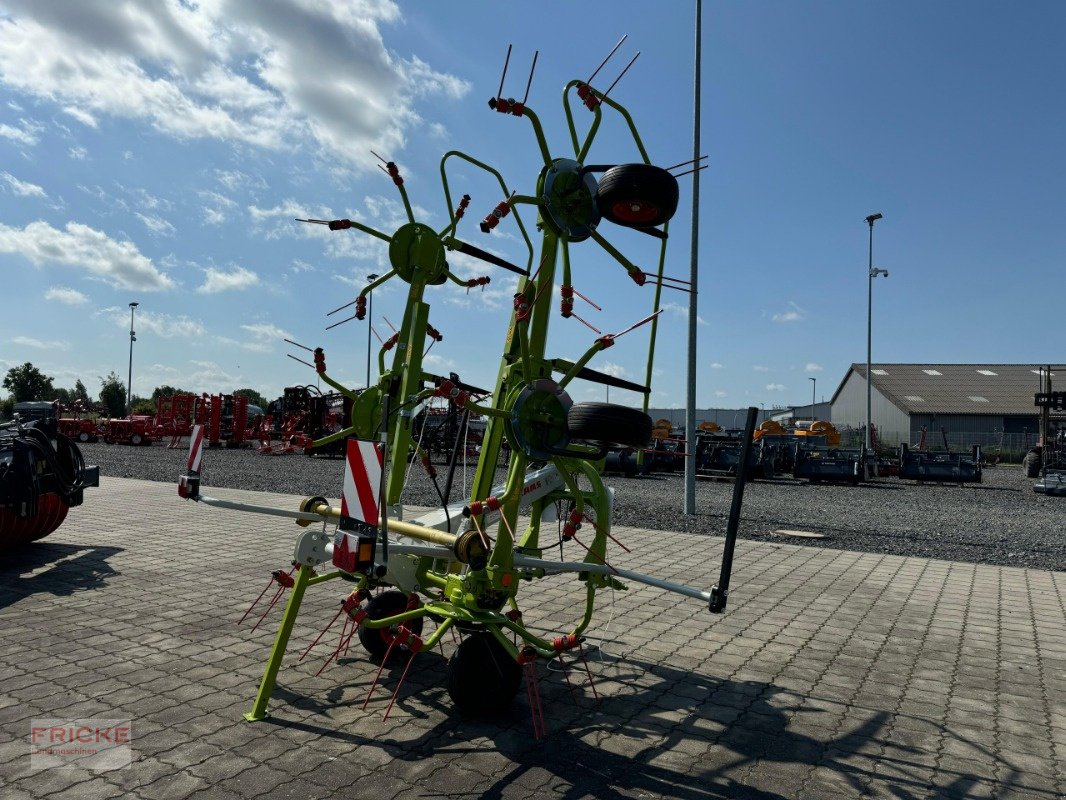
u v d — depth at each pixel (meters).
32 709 3.72
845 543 9.82
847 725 3.82
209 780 3.04
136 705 3.79
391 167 4.37
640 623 5.66
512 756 3.35
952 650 5.14
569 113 4.23
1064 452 22.45
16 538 7.24
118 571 6.91
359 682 4.20
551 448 3.72
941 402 49.91
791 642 5.25
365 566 3.16
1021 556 9.09
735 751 3.49
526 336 3.66
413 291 4.27
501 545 3.67
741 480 3.52
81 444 32.62
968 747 3.59
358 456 3.32
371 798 2.93
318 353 4.31
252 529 9.45
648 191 3.57
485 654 3.72
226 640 4.88
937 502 16.19
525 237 4.28
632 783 3.14
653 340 4.62
